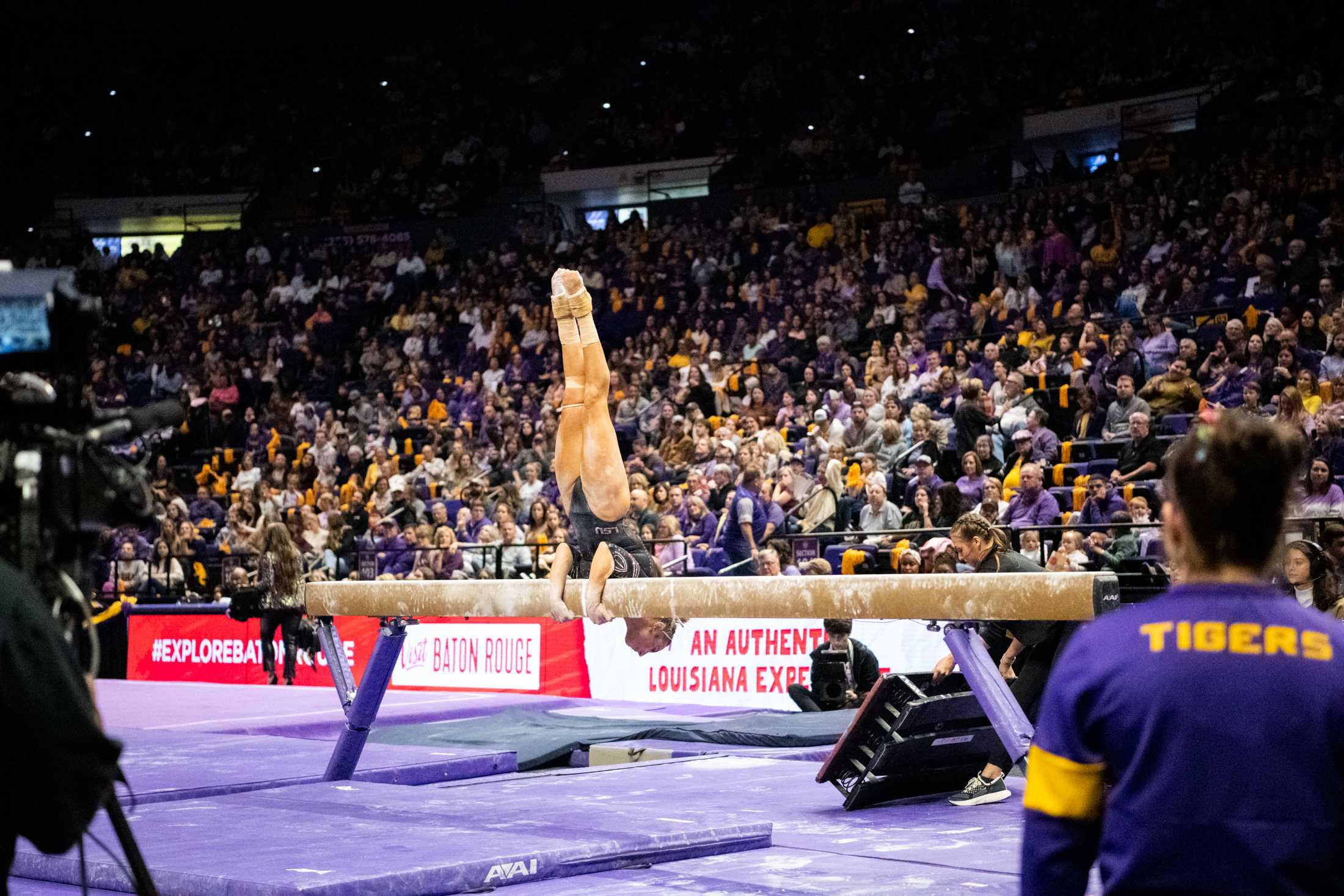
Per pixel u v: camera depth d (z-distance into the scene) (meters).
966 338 17.50
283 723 9.89
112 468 2.61
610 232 25.05
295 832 4.96
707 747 8.16
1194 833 1.90
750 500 12.47
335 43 31.16
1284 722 1.90
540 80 30.30
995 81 25.00
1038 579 4.61
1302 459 2.12
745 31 28.89
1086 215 19.91
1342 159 17.38
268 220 29.81
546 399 18.69
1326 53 20.80
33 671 2.17
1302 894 1.86
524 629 12.60
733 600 5.45
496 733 8.86
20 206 29.97
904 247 20.62
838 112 26.33
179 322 26.42
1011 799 6.32
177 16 30.80
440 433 19.31
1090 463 13.16
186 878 4.18
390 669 6.64
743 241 23.27
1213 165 19.09
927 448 14.19
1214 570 2.06
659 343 20.69
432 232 28.06
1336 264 15.47
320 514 17.62
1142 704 1.97
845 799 6.01
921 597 4.91
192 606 15.55
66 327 2.55
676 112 28.42
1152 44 23.38
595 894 4.27
